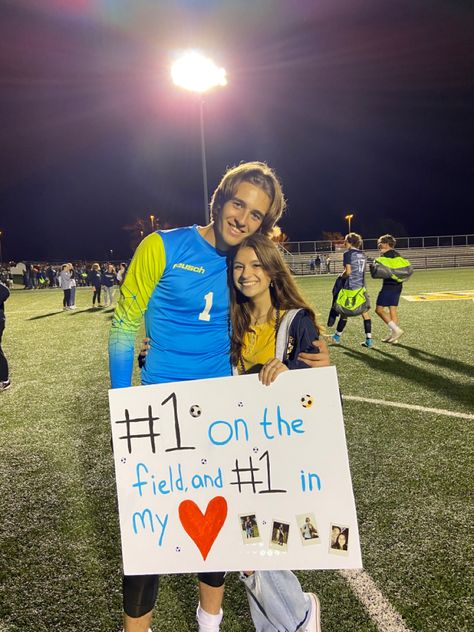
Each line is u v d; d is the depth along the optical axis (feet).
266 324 5.24
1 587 6.76
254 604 5.20
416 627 5.73
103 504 9.07
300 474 4.43
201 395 4.56
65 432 13.12
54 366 21.61
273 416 4.46
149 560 4.61
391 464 10.16
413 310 34.45
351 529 4.35
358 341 24.21
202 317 5.20
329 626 5.80
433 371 17.80
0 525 8.41
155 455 4.63
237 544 4.51
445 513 8.18
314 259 110.52
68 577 6.95
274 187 5.10
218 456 4.56
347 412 13.55
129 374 5.13
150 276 5.01
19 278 133.28
